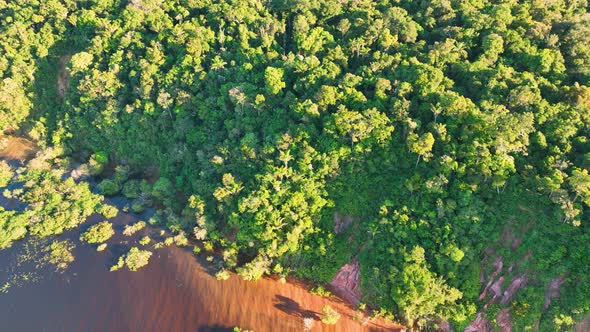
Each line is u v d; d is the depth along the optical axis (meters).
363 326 81.00
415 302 75.56
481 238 78.06
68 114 118.94
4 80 121.62
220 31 113.56
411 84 91.38
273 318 83.31
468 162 80.44
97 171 113.81
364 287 83.69
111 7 128.00
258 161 95.25
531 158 80.38
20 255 96.50
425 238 79.88
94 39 118.81
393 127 87.00
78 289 90.12
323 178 89.44
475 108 83.94
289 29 119.50
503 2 109.44
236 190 93.69
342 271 86.69
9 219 101.56
